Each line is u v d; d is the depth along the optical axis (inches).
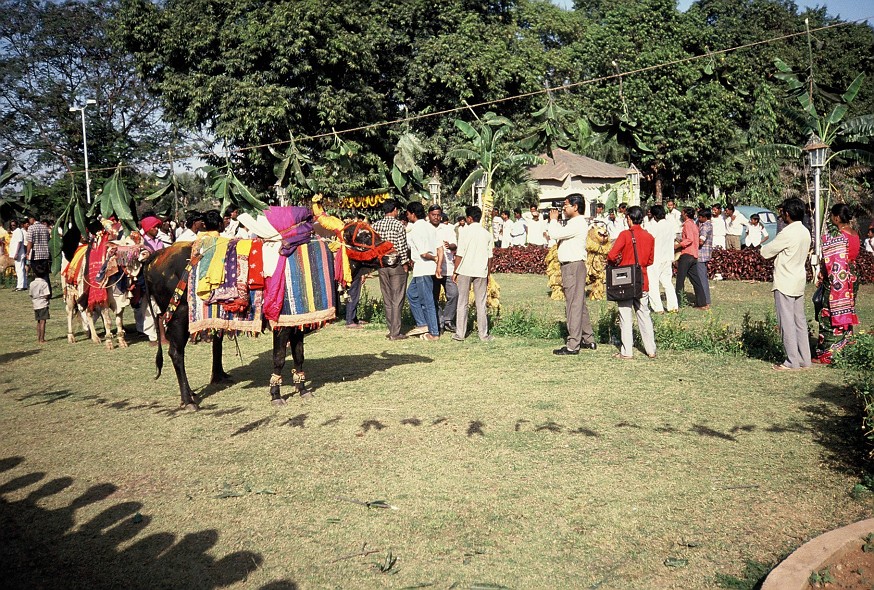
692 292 603.2
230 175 444.8
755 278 674.8
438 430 245.8
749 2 1502.2
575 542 165.6
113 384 328.8
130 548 168.7
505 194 1013.2
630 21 1314.0
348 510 185.3
